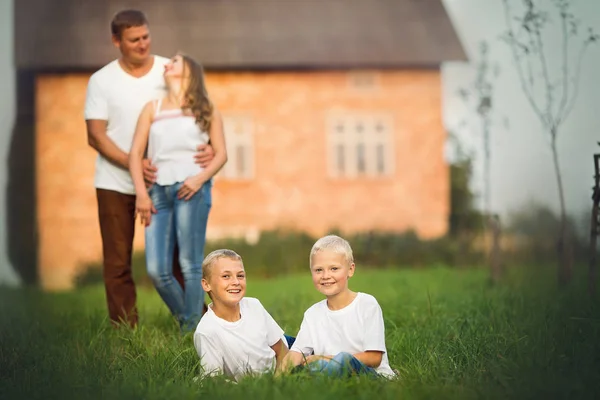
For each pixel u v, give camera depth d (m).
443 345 6.71
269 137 28.64
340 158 28.77
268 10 29.89
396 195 28.66
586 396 4.90
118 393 5.20
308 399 4.76
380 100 28.67
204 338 5.88
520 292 10.47
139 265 21.88
